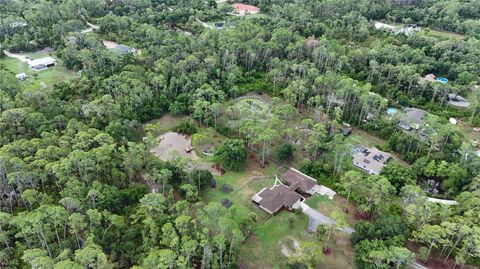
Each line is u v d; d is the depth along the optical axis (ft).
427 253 300.40
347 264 305.53
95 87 504.02
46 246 279.49
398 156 430.61
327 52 573.33
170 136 457.27
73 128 395.75
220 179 392.27
